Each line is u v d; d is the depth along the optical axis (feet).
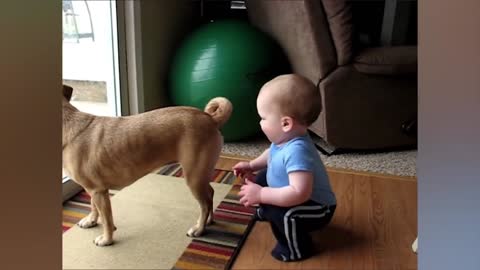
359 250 4.32
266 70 7.17
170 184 5.81
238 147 7.24
